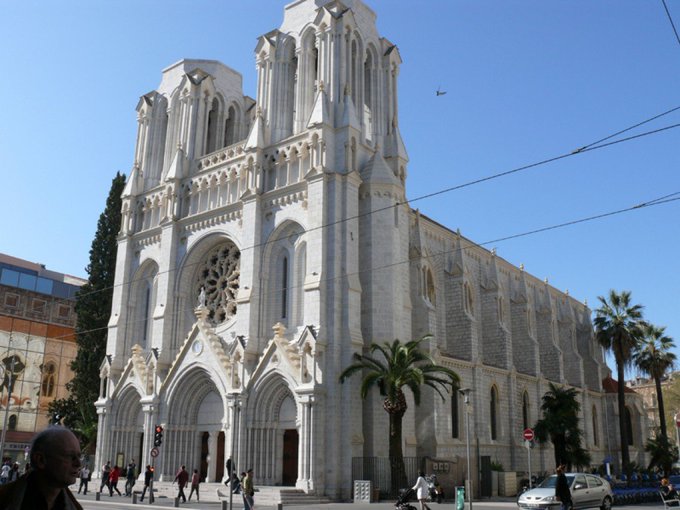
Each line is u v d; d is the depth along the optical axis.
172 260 64.69
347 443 48.06
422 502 35.03
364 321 53.38
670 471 81.81
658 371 86.00
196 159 68.56
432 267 64.88
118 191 83.94
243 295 56.28
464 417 60.16
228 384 53.81
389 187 56.50
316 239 53.03
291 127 62.75
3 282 99.06
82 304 78.81
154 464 56.88
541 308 86.75
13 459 87.75
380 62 65.00
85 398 74.81
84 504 42.88
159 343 61.81
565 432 63.41
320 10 60.97
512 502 47.78
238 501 46.31
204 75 72.38
